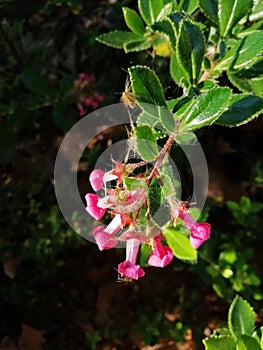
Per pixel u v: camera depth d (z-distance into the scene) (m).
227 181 0.30
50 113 0.31
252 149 0.30
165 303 0.29
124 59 0.29
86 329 0.29
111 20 0.29
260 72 0.16
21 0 0.29
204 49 0.15
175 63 0.19
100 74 0.30
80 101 0.28
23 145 0.31
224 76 0.21
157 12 0.18
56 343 0.29
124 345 0.28
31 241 0.29
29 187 0.30
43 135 0.31
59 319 0.29
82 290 0.30
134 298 0.29
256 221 0.27
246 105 0.14
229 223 0.29
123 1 0.27
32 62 0.30
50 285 0.30
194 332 0.27
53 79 0.30
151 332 0.27
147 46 0.20
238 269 0.24
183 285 0.29
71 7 0.30
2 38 0.29
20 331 0.29
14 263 0.29
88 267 0.30
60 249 0.29
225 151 0.30
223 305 0.28
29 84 0.28
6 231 0.29
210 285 0.29
